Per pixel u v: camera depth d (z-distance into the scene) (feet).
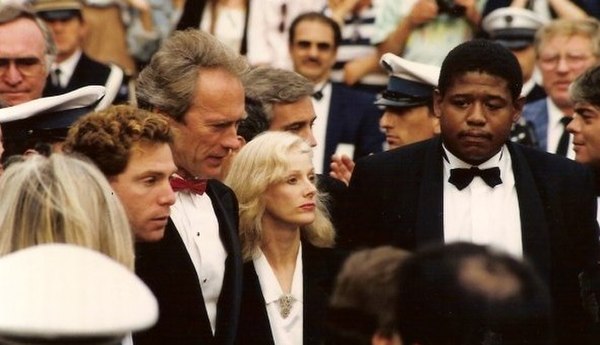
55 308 13.28
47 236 17.20
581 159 28.02
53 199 17.28
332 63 38.32
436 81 30.78
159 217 20.54
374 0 39.01
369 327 14.03
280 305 23.80
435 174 24.11
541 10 38.65
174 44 22.84
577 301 24.03
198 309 21.91
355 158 37.68
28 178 17.43
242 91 22.99
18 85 31.58
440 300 13.21
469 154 23.66
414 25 38.88
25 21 31.76
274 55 39.50
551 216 23.89
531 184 23.91
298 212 23.79
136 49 40.32
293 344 23.79
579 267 24.07
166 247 21.89
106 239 17.43
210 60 22.72
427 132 31.04
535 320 13.03
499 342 13.04
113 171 20.27
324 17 38.24
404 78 31.12
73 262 13.67
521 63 37.96
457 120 23.61
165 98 22.53
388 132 31.40
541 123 37.17
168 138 20.63
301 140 24.11
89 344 13.33
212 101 22.56
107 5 39.70
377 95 38.09
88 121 20.51
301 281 24.12
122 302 13.47
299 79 27.94
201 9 40.19
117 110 20.63
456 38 38.75
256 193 23.72
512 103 23.73
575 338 24.02
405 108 31.01
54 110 25.49
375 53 38.78
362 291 14.10
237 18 39.83
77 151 20.35
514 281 13.14
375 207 24.44
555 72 37.01
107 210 17.53
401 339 13.52
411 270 13.48
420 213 23.91
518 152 24.23
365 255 14.28
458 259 13.29
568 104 36.91
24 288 13.38
